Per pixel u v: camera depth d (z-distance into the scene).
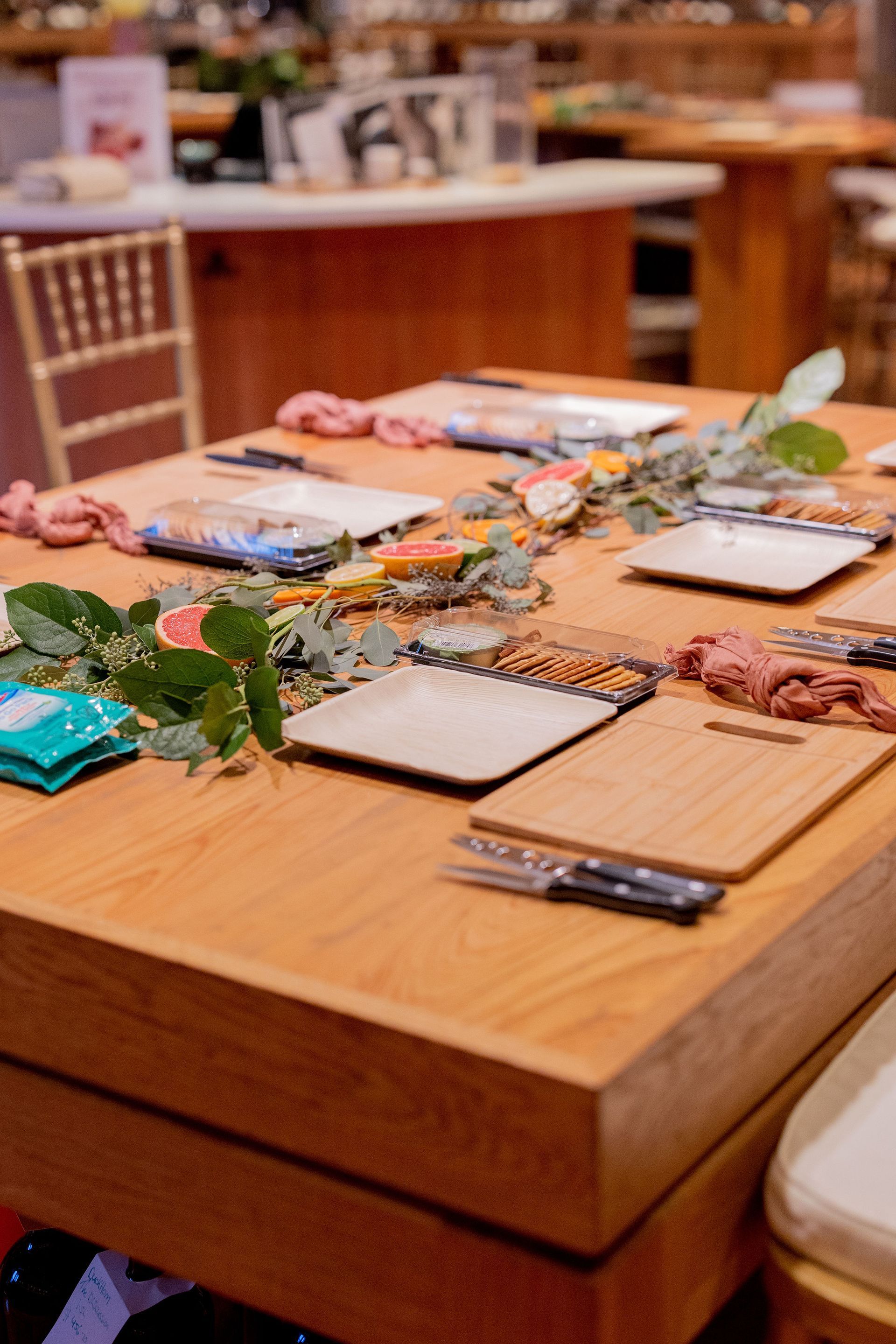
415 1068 0.79
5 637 1.33
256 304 3.76
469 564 1.49
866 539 1.60
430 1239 0.84
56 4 5.80
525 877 0.91
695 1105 0.83
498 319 4.02
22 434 3.93
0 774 1.10
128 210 3.53
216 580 1.53
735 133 5.27
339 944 0.87
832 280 6.01
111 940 0.89
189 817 1.03
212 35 6.16
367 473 2.00
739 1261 0.92
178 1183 0.94
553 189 3.93
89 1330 1.20
